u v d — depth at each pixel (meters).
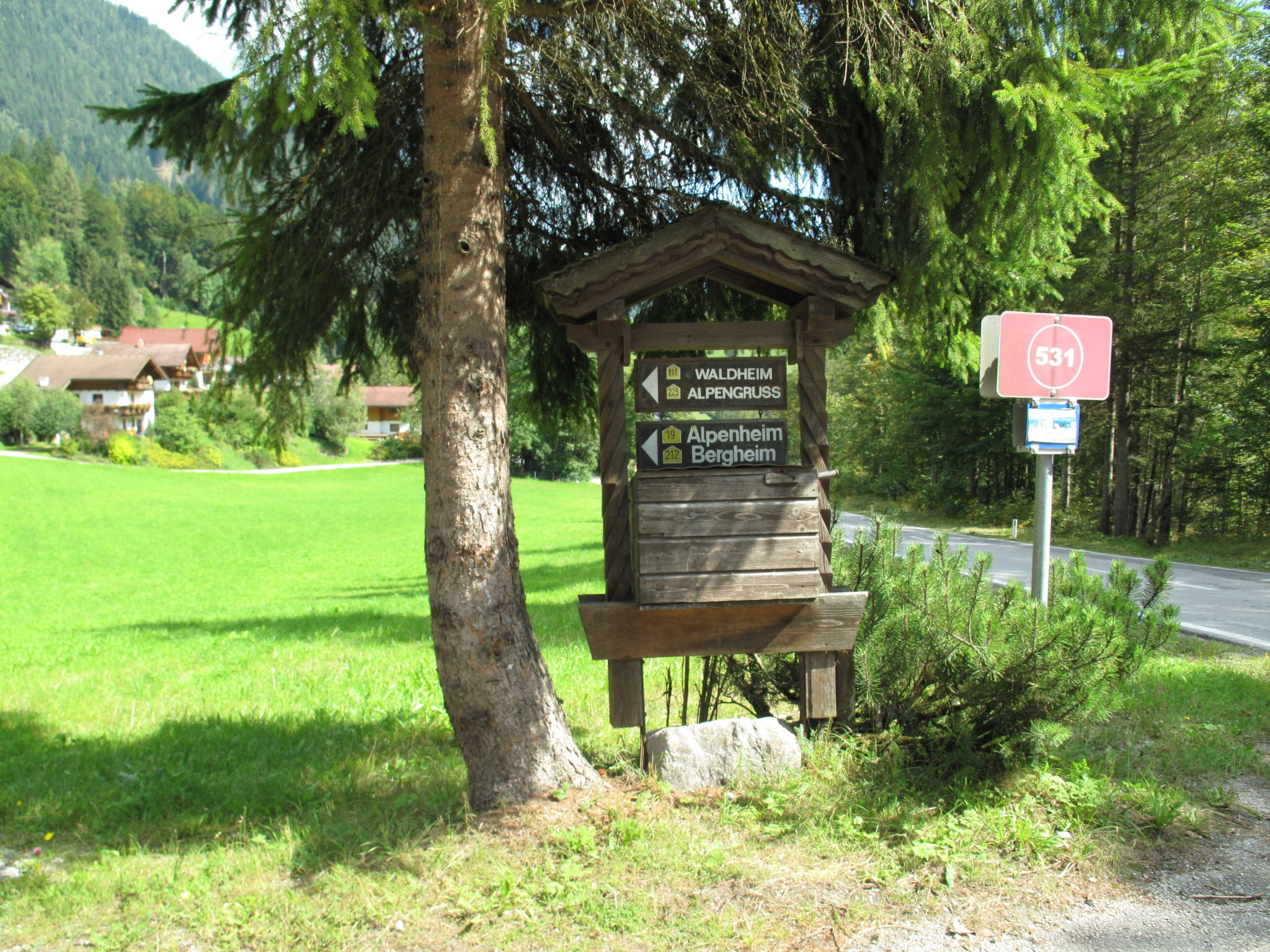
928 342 5.87
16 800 4.82
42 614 17.02
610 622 4.48
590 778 4.34
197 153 5.36
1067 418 4.93
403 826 4.17
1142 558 18.80
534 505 49.97
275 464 80.12
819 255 4.44
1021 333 4.88
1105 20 4.33
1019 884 3.44
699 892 3.42
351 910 3.39
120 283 133.88
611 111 5.33
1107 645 4.14
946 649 4.48
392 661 9.16
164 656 10.37
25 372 86.44
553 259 6.14
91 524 37.91
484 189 4.23
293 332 5.75
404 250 5.96
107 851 4.11
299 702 7.29
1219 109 18.44
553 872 3.56
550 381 6.70
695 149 5.32
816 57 4.78
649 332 4.58
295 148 5.46
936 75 4.39
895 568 4.94
